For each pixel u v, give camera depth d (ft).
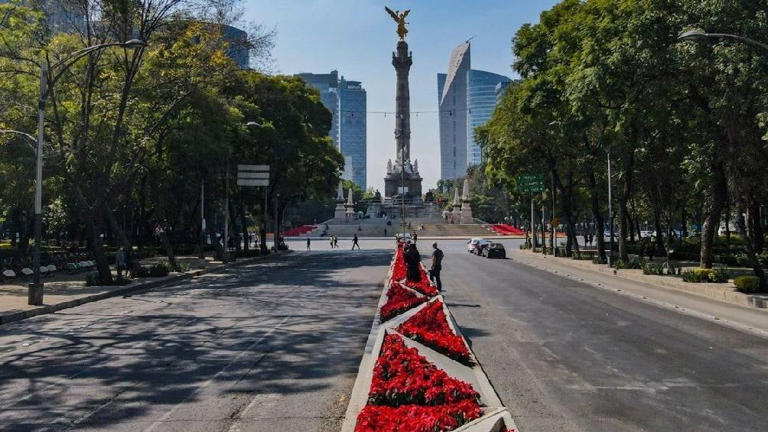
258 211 232.73
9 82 98.22
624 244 132.05
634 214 220.64
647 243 188.44
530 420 26.53
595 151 142.61
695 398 30.17
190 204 211.41
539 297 76.84
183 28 105.09
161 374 36.55
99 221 97.86
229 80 119.34
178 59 107.45
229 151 135.74
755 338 47.52
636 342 45.52
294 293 84.48
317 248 257.96
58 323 60.54
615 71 85.10
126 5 91.40
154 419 27.53
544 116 141.18
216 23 106.93
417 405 23.76
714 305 69.46
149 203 179.42
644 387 32.30
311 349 43.70
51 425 27.02
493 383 33.06
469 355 34.65
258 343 46.34
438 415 20.34
